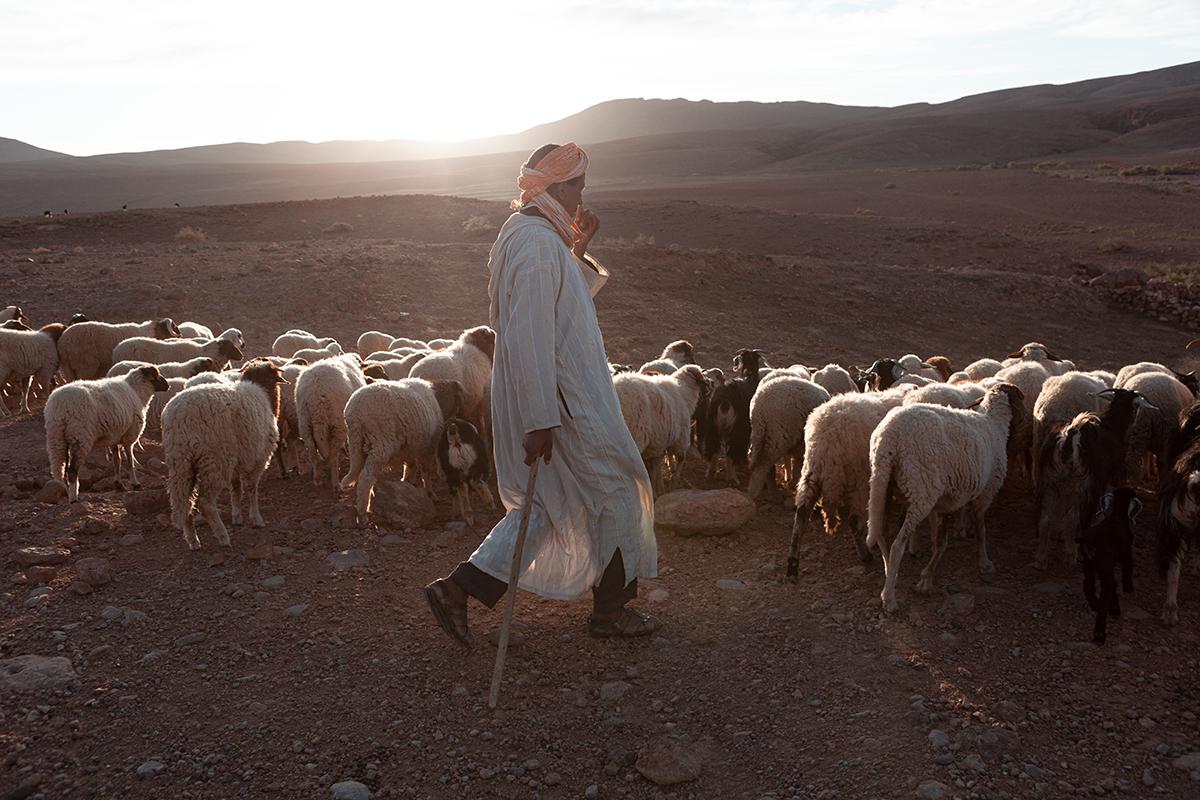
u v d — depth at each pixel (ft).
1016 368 30.63
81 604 19.24
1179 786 13.19
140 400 28.14
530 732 14.85
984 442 19.93
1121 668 16.44
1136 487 27.63
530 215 16.65
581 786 13.61
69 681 16.05
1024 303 79.25
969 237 116.57
